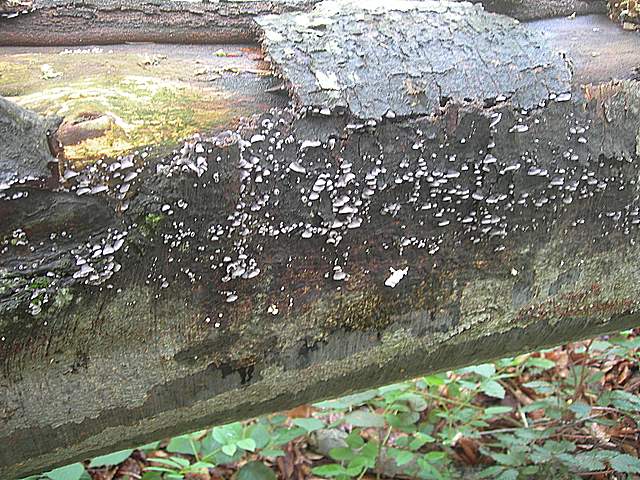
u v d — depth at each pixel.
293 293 0.80
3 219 0.67
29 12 0.90
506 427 1.55
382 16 0.86
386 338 0.88
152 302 0.75
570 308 0.96
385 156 0.79
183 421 0.87
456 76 0.82
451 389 1.47
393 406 1.44
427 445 1.51
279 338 0.82
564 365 1.67
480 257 0.87
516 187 0.84
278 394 0.90
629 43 0.96
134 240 0.72
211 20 0.95
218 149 0.74
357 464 1.33
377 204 0.80
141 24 0.93
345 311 0.84
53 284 0.69
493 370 1.42
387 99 0.79
